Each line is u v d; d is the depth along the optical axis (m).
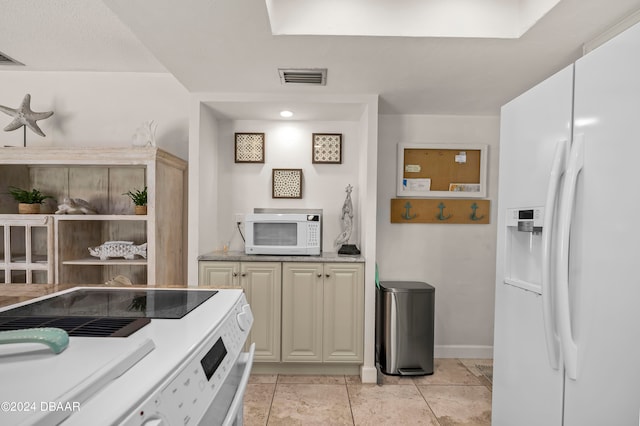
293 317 2.59
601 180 0.97
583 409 1.02
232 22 1.59
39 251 2.30
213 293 1.27
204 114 2.66
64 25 2.23
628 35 0.90
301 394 2.38
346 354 2.59
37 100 2.87
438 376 2.69
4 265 2.25
